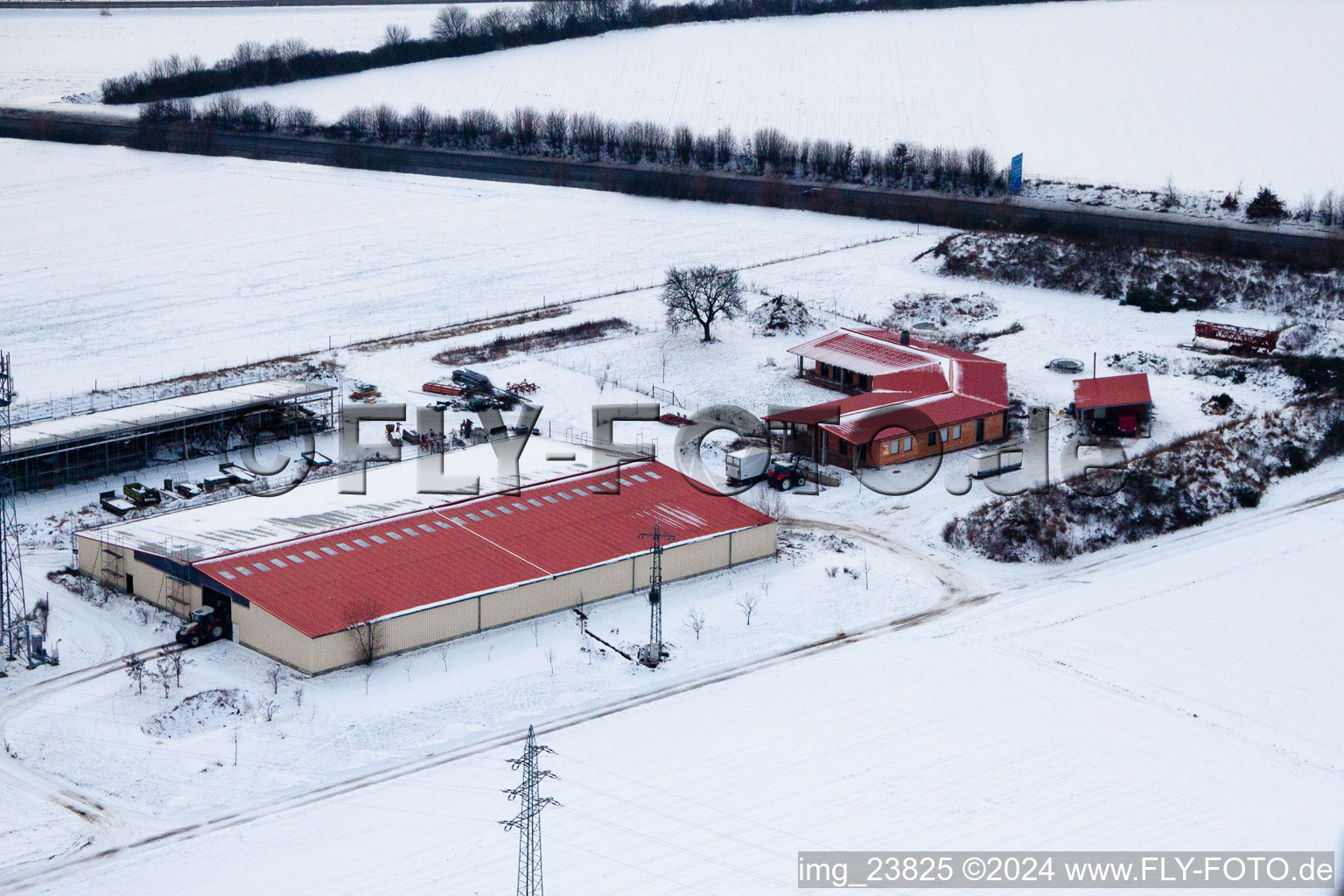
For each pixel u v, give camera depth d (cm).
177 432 9881
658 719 6681
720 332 12669
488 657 7181
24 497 9100
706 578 8212
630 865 5562
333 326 13212
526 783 5297
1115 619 7850
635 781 6159
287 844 5678
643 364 11900
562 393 11162
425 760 6316
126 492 8981
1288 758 6500
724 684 7038
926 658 7350
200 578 7356
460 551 7812
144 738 6381
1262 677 7225
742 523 8412
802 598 8000
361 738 6450
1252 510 9412
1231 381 11331
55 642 7212
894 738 6562
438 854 5616
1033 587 8256
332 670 6950
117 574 7812
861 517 9119
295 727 6506
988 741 6556
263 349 12506
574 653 7269
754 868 5566
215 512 8381
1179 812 6038
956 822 5912
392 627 7081
